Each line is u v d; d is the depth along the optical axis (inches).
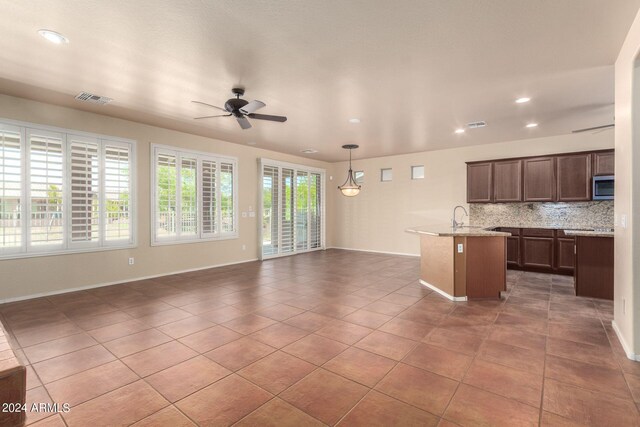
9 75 133.4
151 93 153.8
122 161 200.5
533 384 88.0
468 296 166.9
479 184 265.6
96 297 171.3
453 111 179.0
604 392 84.0
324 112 181.0
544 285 198.7
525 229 239.1
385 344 113.8
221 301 165.2
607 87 144.8
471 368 96.8
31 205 166.4
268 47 110.0
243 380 90.6
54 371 95.4
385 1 85.0
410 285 199.0
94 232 189.8
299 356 104.9
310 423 72.6
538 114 185.0
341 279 215.2
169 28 98.4
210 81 138.8
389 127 214.4
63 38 104.1
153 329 127.5
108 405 79.3
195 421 73.4
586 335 121.0
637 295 100.4
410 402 80.2
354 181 328.8
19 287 164.1
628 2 85.4
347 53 114.2
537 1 85.0
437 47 109.8
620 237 115.3
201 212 246.2
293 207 325.4
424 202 306.5
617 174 118.8
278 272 238.1
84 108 177.9
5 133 157.6
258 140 257.8
